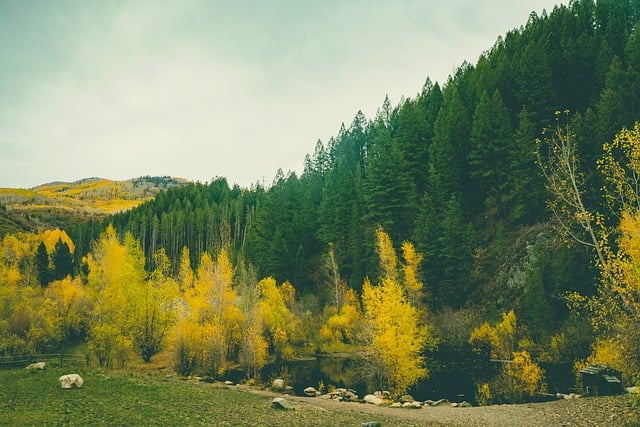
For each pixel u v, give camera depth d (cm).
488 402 3259
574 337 4234
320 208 9894
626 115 5009
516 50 8775
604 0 8775
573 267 4666
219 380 4294
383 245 5881
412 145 8231
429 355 5269
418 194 7750
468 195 7450
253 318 4988
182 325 4428
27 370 3014
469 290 6103
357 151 12838
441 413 2648
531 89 7112
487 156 6944
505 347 4759
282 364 5503
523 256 5797
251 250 9650
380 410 2784
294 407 2553
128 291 4625
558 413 2323
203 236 13525
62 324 6147
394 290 3516
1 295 4894
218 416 2039
